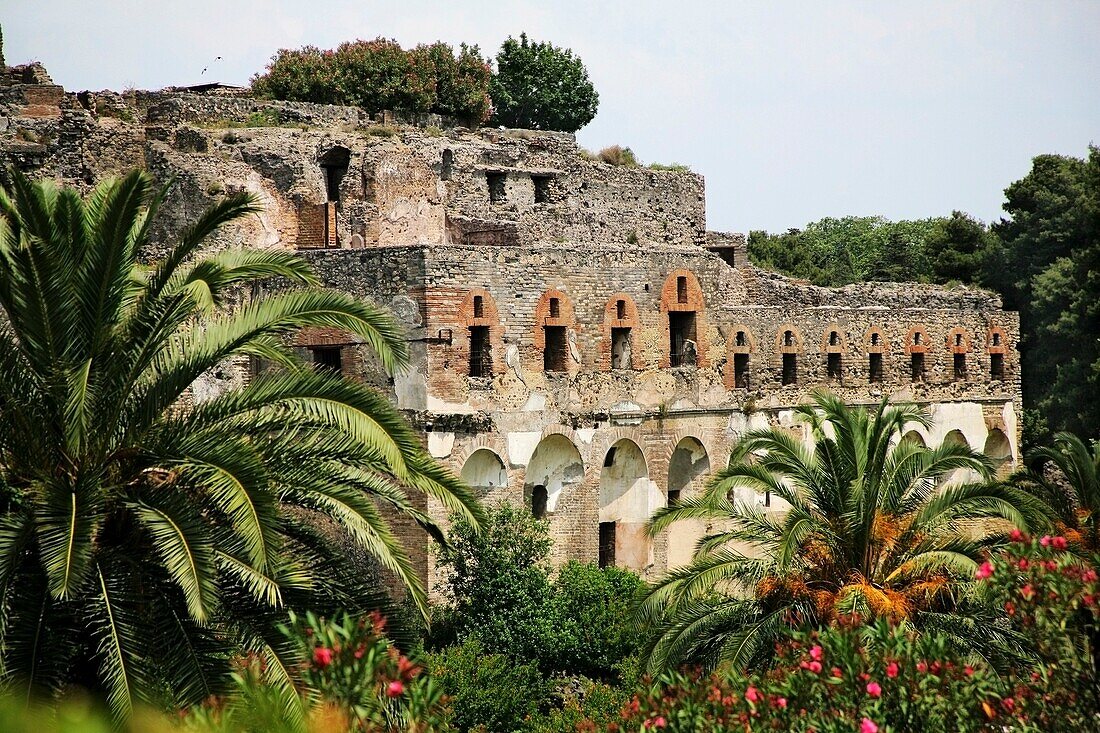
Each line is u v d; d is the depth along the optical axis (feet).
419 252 186.50
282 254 125.29
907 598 145.38
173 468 118.42
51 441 116.37
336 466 124.57
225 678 113.60
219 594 116.37
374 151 216.74
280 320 122.21
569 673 178.81
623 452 211.82
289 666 114.42
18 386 116.47
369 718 94.02
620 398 209.26
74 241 120.26
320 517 184.96
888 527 150.10
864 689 106.01
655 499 213.87
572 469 203.92
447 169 226.79
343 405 121.39
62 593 105.60
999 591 116.16
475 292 191.31
